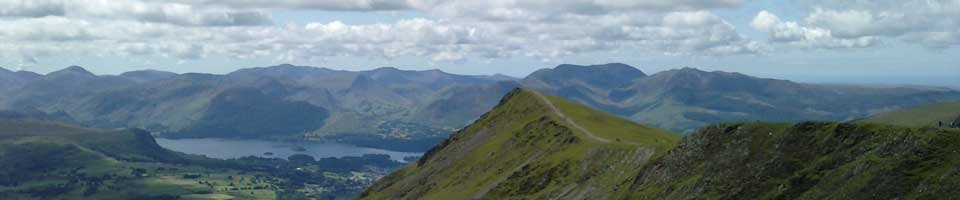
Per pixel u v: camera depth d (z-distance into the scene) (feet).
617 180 418.72
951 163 247.50
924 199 240.53
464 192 611.47
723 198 313.53
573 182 465.06
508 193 524.11
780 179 304.30
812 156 304.30
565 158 515.09
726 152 343.26
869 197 258.57
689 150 367.04
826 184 281.74
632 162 425.69
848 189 269.03
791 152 314.35
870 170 269.44
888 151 273.75
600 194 418.31
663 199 347.56
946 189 237.04
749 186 310.86
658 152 404.16
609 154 466.70
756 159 323.98
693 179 342.44
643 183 379.76
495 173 622.54
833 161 291.38
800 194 288.51
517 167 590.55
